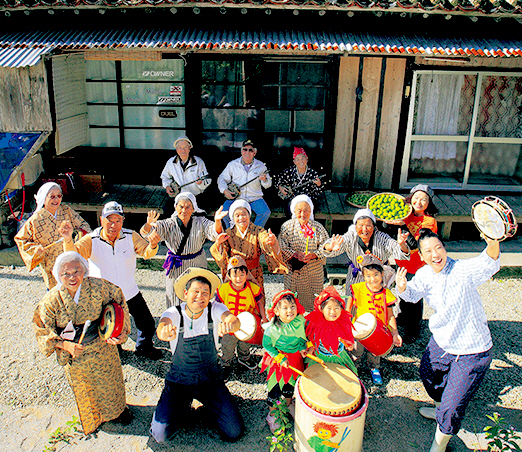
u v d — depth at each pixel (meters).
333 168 7.28
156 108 7.23
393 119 6.98
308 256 4.70
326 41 5.87
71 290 3.43
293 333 3.70
